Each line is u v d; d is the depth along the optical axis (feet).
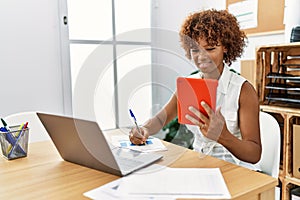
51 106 7.39
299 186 5.53
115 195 2.24
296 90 5.42
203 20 3.95
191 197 2.18
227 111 3.92
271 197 2.50
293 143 5.21
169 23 9.00
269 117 4.04
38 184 2.56
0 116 6.66
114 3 8.16
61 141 2.98
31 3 6.88
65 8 7.36
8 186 2.54
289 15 5.86
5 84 6.68
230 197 2.18
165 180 2.50
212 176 2.58
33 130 4.83
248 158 3.37
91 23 7.86
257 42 7.03
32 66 7.02
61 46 7.39
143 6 8.63
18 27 6.75
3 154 3.38
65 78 7.52
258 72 5.79
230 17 4.18
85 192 2.33
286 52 5.80
